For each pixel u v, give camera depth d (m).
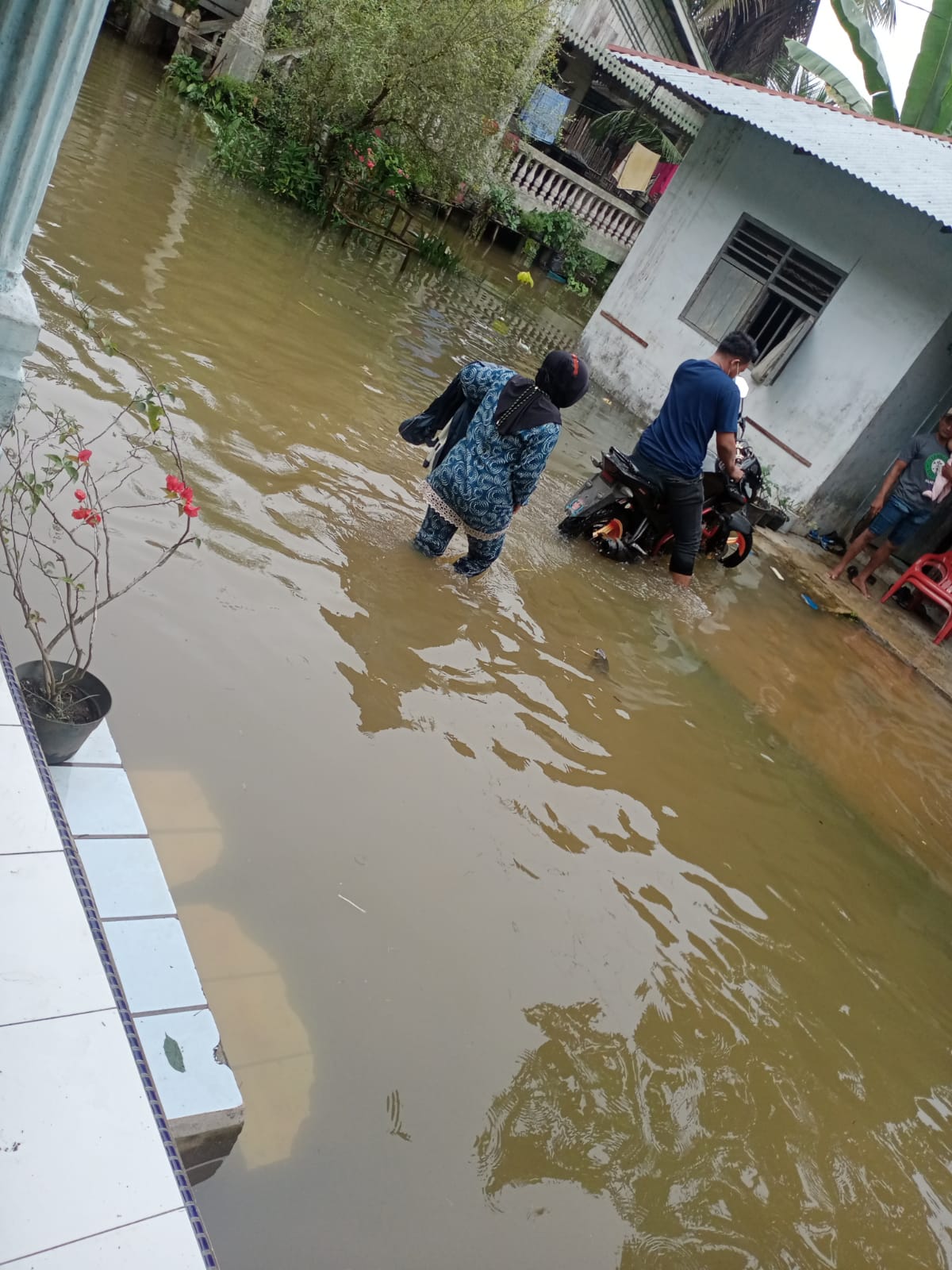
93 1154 1.74
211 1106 2.15
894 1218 2.96
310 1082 2.45
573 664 5.12
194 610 3.82
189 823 2.93
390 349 8.41
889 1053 3.63
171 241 8.08
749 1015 3.46
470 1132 2.55
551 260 20.33
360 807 3.39
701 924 3.78
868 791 5.55
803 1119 3.15
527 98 13.13
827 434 9.81
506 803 3.82
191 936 2.61
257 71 14.37
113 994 2.01
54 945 2.03
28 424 4.38
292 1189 2.22
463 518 4.89
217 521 4.47
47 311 5.58
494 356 10.29
